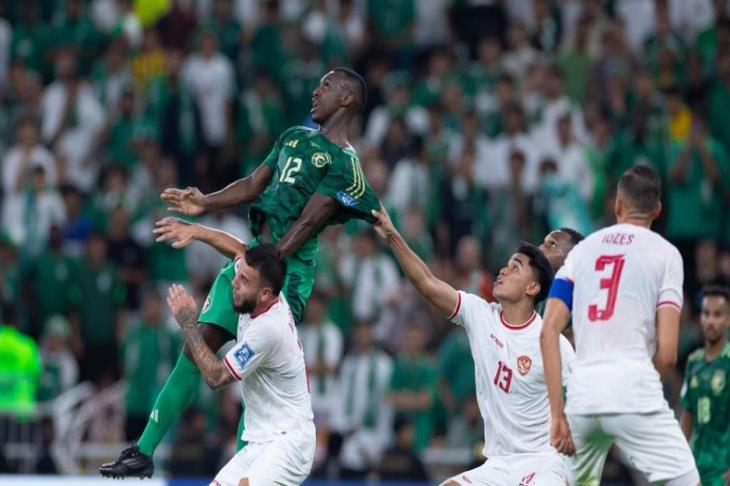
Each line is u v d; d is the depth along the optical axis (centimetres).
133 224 3859
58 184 4044
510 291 1984
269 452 1884
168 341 3469
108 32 4522
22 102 4309
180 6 4522
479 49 4406
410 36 4481
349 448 3322
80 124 4178
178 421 3422
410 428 3209
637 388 1783
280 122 4197
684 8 4478
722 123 4056
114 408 3453
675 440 1786
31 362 3444
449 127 4006
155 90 4169
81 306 3672
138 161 4072
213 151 4159
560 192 3756
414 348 3391
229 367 1850
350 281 3634
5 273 3697
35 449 3359
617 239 1830
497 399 1986
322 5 4422
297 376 1908
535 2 4462
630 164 3866
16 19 4628
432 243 3806
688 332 3419
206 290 3681
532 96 4025
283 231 1939
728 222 3847
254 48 4306
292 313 1950
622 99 4097
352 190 1942
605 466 3162
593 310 1812
